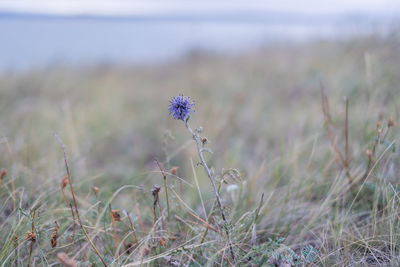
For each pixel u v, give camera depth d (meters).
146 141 5.15
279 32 12.22
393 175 2.78
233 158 3.91
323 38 8.66
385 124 2.99
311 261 2.11
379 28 6.32
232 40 13.38
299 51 9.22
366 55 4.61
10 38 15.21
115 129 5.55
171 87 8.23
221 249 2.06
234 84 7.55
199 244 2.14
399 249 2.16
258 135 4.93
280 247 2.08
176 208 2.62
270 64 8.73
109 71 10.05
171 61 11.34
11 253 2.13
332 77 5.79
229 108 5.88
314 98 5.62
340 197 2.82
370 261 2.17
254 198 2.95
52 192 2.80
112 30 18.25
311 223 2.51
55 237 2.12
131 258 2.24
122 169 4.20
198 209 2.93
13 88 7.36
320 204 2.77
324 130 3.86
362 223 2.56
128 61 11.41
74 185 3.05
